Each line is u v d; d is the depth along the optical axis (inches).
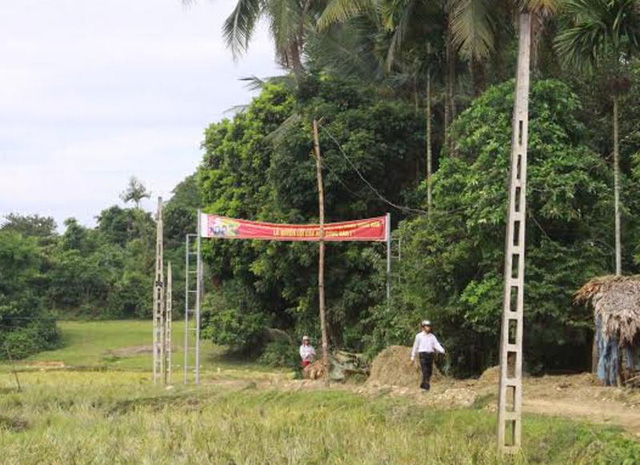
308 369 972.6
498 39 942.4
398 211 1173.1
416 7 995.3
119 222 2992.1
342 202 1145.4
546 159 796.6
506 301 487.2
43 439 581.3
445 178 894.4
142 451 530.6
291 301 1325.0
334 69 1293.1
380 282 1015.0
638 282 681.0
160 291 1037.8
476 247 844.6
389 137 1146.7
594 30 642.2
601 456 467.5
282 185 1152.8
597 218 806.5
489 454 480.1
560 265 787.4
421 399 691.4
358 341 1119.0
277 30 1085.1
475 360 917.8
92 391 918.4
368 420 636.7
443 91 1191.6
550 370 861.2
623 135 895.7
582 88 915.4
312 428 597.3
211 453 522.0
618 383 673.0
